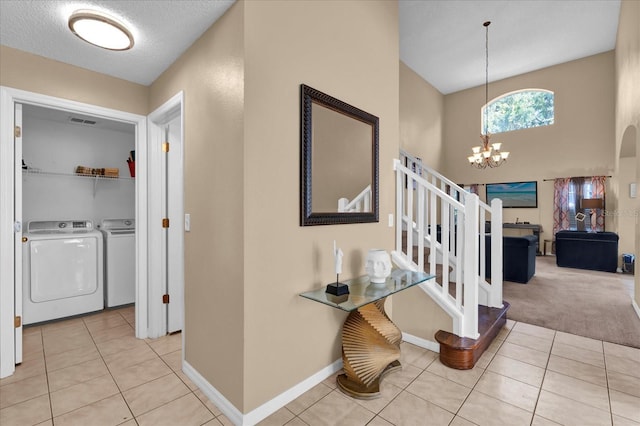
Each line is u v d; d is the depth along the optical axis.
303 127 1.97
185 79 2.27
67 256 3.28
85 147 4.02
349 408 1.87
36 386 2.10
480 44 5.79
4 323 2.22
